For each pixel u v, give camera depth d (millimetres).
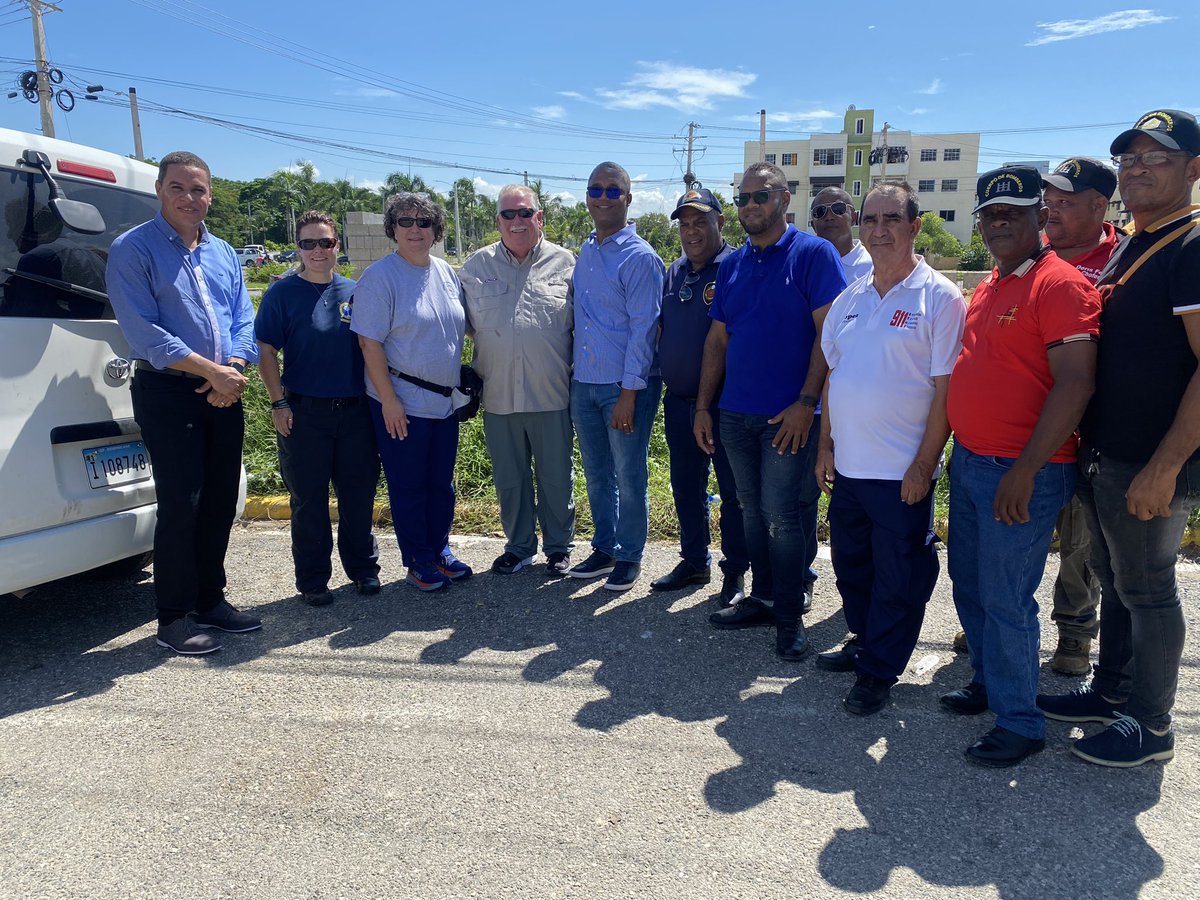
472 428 6598
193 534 3773
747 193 3547
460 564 4746
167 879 2375
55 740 3096
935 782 2801
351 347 4242
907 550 3205
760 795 2734
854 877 2354
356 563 4520
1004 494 2734
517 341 4438
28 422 3414
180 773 2883
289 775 2867
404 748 3027
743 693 3436
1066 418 2580
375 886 2336
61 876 2391
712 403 4113
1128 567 2740
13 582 3361
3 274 3412
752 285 3689
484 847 2490
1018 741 2893
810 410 3559
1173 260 2486
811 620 4176
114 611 4293
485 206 81625
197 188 3611
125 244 3508
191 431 3695
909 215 3059
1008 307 2760
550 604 4387
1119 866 2381
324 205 85688
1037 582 2883
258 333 4172
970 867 2389
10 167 3492
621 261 4301
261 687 3496
